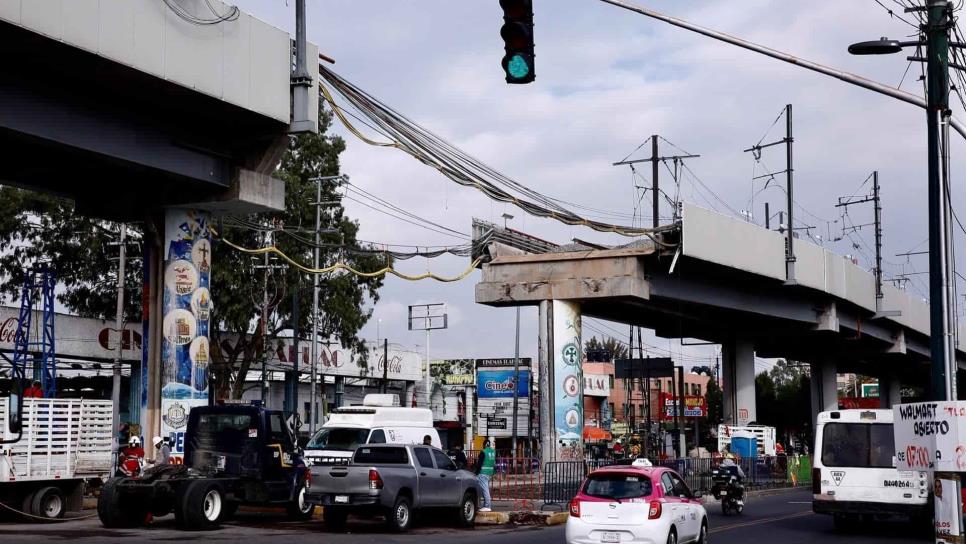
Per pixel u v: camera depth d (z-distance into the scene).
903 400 110.06
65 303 47.25
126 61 21.73
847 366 89.19
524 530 23.05
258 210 28.25
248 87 25.25
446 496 23.12
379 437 26.58
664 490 16.70
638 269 43.62
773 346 69.75
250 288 45.53
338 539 19.89
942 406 10.74
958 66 17.97
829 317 56.16
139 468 23.92
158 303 27.67
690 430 86.69
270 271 45.75
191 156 26.20
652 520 16.08
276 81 26.22
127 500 21.81
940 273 14.80
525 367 70.75
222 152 26.97
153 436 27.11
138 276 47.66
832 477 22.09
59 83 22.66
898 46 15.95
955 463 10.62
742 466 42.00
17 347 37.34
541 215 31.67
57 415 22.80
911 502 21.36
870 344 70.00
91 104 23.50
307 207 46.88
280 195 28.22
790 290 52.94
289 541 19.28
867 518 25.23
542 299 45.16
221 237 30.36
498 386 70.31
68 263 46.66
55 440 22.70
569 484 31.64
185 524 21.11
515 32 12.59
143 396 27.39
